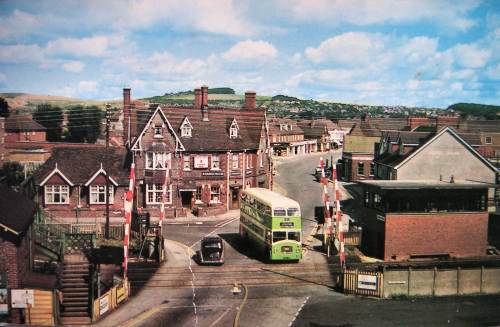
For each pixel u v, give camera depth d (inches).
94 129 4840.1
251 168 2856.8
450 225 1802.4
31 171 3080.7
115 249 1803.6
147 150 2512.3
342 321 1242.0
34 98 6904.5
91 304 1234.0
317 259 1807.3
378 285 1428.4
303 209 2748.5
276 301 1380.4
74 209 2404.0
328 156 5428.2
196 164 2628.0
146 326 1177.4
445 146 2588.6
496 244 2036.2
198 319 1232.2
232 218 2536.9
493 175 2586.1
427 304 1380.4
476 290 1467.8
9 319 1149.7
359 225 2105.1
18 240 1188.5
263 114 2955.2
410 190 1782.7
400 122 4852.4
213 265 1711.4
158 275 1582.2
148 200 2527.1
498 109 6264.8
